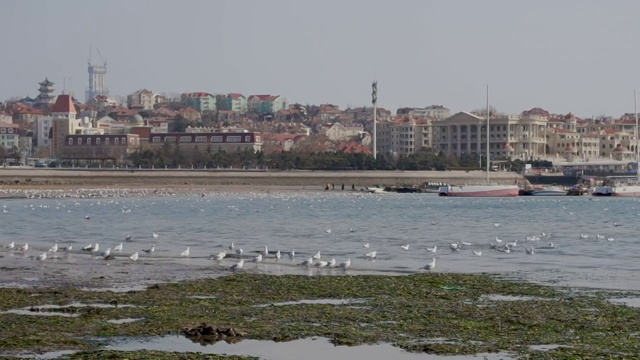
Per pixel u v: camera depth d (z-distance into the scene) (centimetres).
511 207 18312
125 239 9450
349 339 4000
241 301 5025
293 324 4319
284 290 5431
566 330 4172
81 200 19700
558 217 14638
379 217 14450
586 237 9844
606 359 3591
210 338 4031
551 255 7950
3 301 4994
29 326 4241
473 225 12481
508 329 4203
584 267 6938
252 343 3950
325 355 3744
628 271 6644
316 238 10000
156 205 17862
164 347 3862
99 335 4075
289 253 7994
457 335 4081
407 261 7381
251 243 9256
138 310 4703
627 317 4475
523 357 3656
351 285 5641
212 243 9225
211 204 18488
